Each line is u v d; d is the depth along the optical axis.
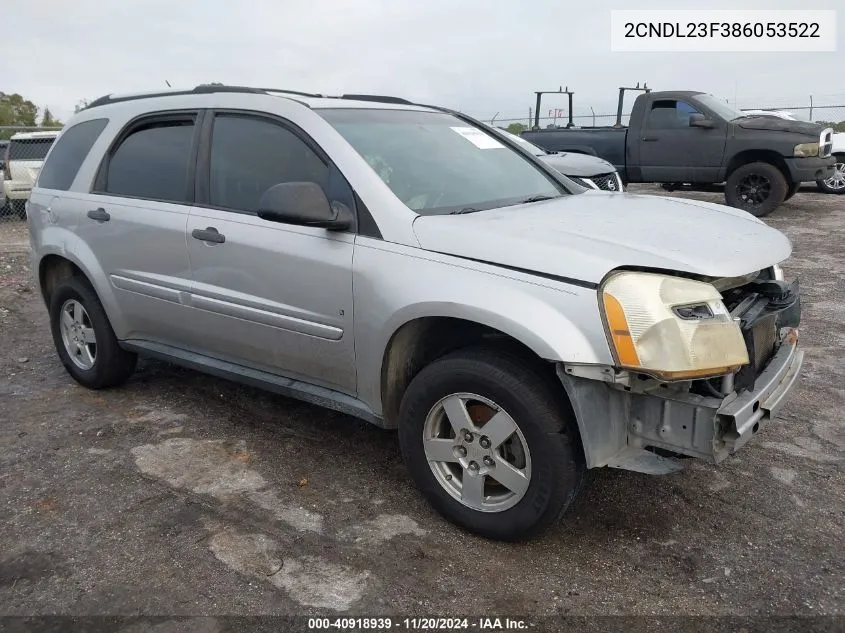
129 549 3.02
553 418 2.75
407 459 3.21
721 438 2.61
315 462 3.79
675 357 2.48
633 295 2.55
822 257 8.87
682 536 3.08
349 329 3.27
